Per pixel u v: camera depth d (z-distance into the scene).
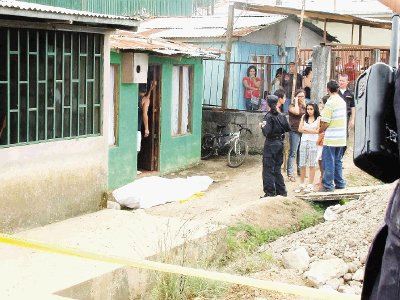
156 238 6.91
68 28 7.61
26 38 7.15
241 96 17.06
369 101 1.85
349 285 6.40
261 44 17.78
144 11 19.78
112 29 8.25
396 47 2.50
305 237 8.12
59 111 7.71
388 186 9.59
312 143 11.24
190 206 10.66
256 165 14.62
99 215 7.98
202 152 15.75
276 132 10.84
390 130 1.87
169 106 13.56
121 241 6.77
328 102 10.72
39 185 7.38
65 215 7.79
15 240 4.45
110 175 11.41
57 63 7.64
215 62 17.08
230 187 12.34
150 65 13.05
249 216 8.98
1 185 6.86
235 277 3.56
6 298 5.05
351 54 17.47
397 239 1.75
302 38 19.91
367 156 1.86
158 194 10.78
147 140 13.41
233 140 14.69
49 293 5.17
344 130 10.77
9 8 6.35
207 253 7.05
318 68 14.41
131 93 11.84
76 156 7.94
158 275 5.90
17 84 7.07
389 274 1.75
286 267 7.00
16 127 7.09
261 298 5.83
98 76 8.33
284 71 17.02
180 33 17.23
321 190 11.09
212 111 16.11
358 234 7.61
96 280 5.60
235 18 18.45
